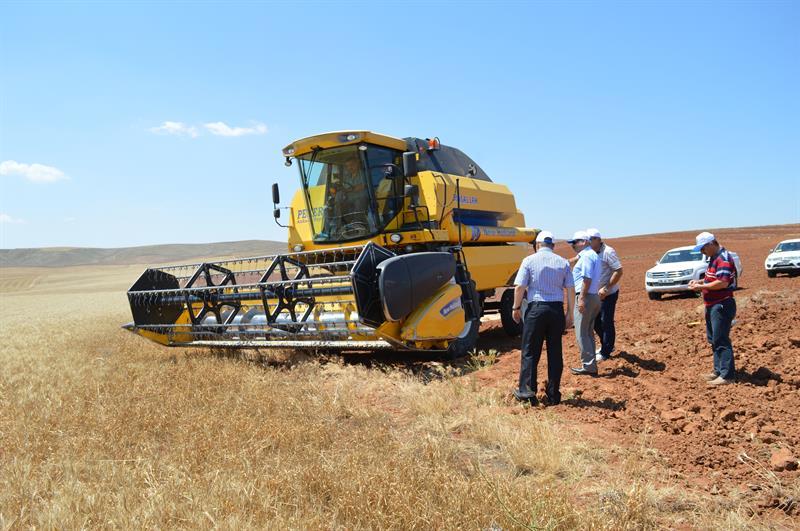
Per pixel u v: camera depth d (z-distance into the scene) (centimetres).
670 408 627
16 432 589
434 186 1063
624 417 611
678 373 753
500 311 1300
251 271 1055
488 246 1266
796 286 1591
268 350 1097
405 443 548
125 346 1261
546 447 505
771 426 538
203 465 484
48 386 829
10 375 980
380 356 1067
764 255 3938
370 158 1042
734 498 417
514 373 841
